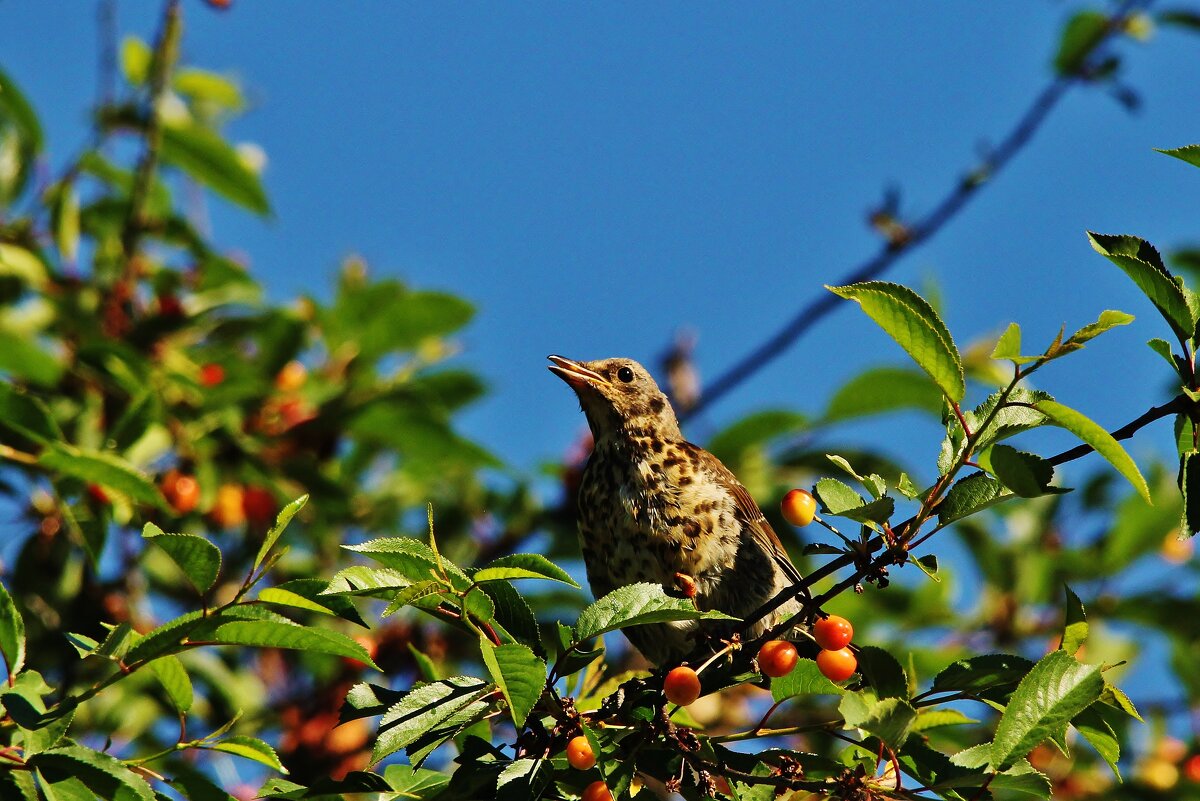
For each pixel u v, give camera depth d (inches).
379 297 497.4
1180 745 486.3
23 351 406.0
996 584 528.7
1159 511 522.6
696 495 456.1
